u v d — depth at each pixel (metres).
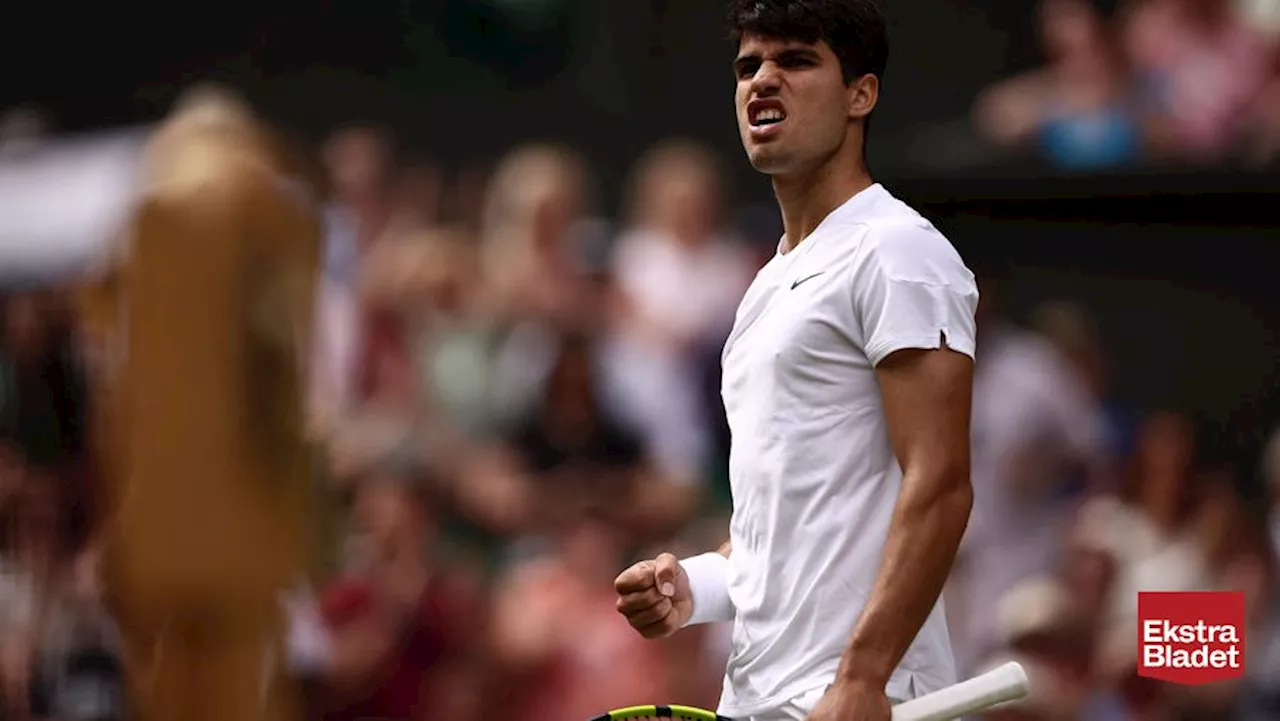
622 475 29.56
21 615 28.36
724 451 30.88
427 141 34.09
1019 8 34.66
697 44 34.62
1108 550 29.81
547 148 34.00
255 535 22.70
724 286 31.70
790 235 12.84
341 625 27.03
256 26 35.62
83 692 28.08
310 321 23.23
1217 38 33.88
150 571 22.58
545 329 30.16
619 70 34.78
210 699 22.91
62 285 30.23
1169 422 32.22
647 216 32.28
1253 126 33.72
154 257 22.58
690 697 27.16
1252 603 30.16
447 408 29.66
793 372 12.16
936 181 34.44
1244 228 33.81
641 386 30.11
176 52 36.00
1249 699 28.78
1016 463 31.14
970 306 12.06
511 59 35.03
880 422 12.07
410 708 27.02
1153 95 34.03
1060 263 34.16
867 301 11.95
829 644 11.99
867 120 12.68
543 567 28.25
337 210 31.81
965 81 34.91
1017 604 27.62
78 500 28.69
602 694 27.00
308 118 34.75
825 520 12.05
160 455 22.48
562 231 31.62
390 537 27.77
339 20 35.41
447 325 30.33
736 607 12.53
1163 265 34.00
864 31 12.48
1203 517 31.02
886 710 11.45
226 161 22.97
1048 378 31.83
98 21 36.12
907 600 11.50
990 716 26.08
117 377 23.30
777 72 12.44
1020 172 34.22
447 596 27.67
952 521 11.59
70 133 36.00
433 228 32.62
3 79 36.22
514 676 27.30
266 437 22.91
